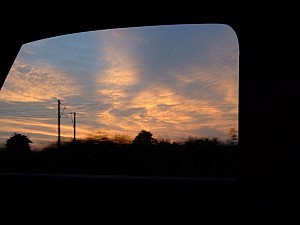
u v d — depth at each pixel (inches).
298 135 91.8
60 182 126.8
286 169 92.0
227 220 108.0
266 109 96.3
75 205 124.7
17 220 128.4
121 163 132.8
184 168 122.7
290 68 95.0
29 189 129.3
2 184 131.6
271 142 94.7
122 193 121.0
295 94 93.6
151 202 118.0
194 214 112.7
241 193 104.0
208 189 111.7
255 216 98.2
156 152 130.7
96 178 124.6
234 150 109.6
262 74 98.0
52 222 126.0
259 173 96.7
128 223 119.1
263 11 98.2
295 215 90.4
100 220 121.6
